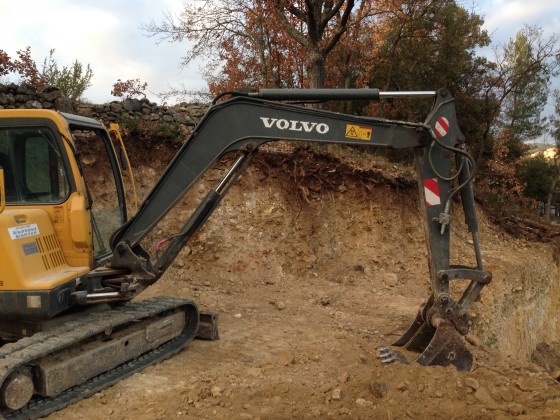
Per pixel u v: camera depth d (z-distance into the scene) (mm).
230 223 10688
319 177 11656
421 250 12195
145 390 5105
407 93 5602
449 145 5637
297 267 10992
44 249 5027
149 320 6000
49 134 5176
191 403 4758
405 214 12422
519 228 15609
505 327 11422
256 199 11008
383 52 22016
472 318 10281
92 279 5371
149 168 10461
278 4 15227
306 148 11688
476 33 23594
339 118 5609
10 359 4258
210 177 10742
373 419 4441
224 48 20391
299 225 11250
